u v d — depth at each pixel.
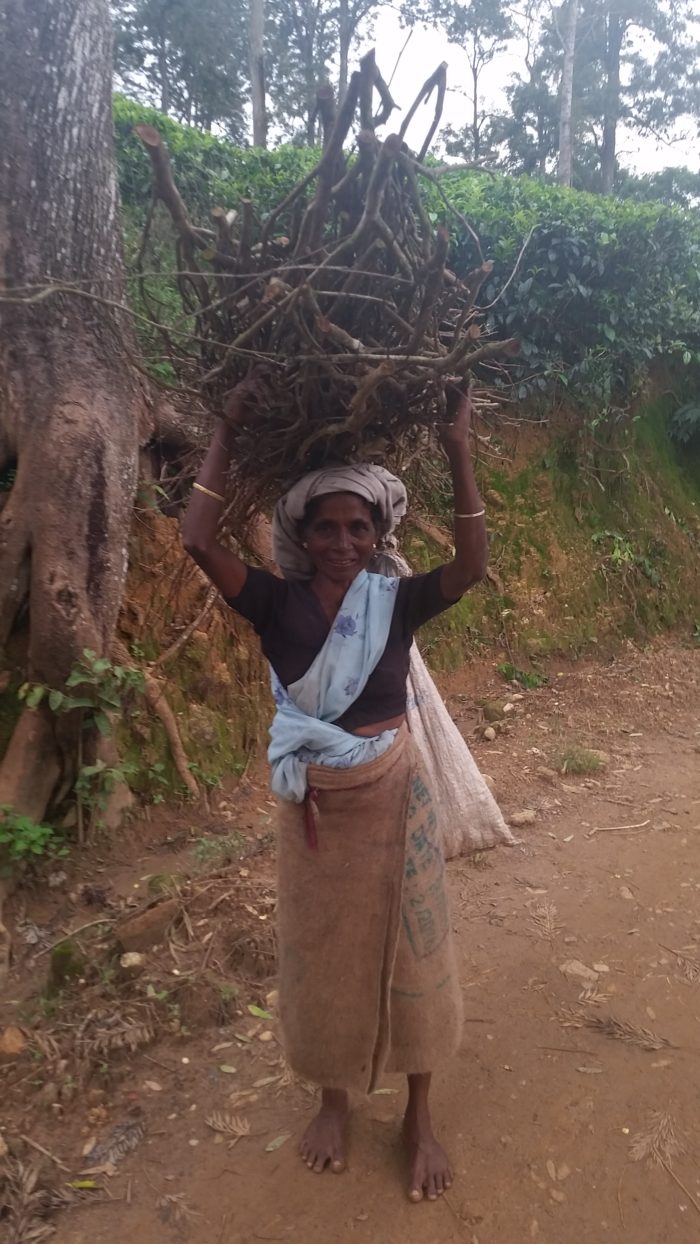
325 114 1.73
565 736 5.09
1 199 3.35
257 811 4.03
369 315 1.83
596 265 6.09
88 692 3.39
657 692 5.81
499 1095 2.40
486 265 1.91
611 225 6.14
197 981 2.80
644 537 7.12
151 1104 2.40
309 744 1.85
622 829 3.98
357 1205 2.07
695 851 3.76
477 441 3.06
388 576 2.23
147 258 3.88
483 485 6.37
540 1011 2.74
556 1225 2.00
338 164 1.77
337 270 1.70
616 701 5.64
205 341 1.87
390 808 1.90
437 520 5.65
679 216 6.41
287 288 1.71
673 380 8.06
